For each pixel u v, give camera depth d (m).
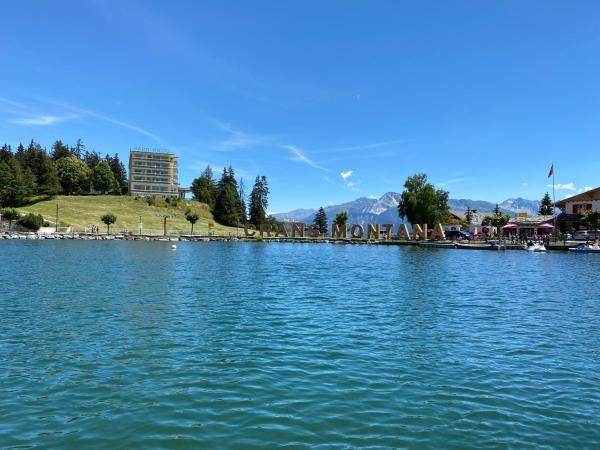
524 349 16.83
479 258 67.06
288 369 14.30
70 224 139.12
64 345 16.80
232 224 192.25
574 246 83.19
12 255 59.38
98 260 54.16
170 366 14.52
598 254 75.00
